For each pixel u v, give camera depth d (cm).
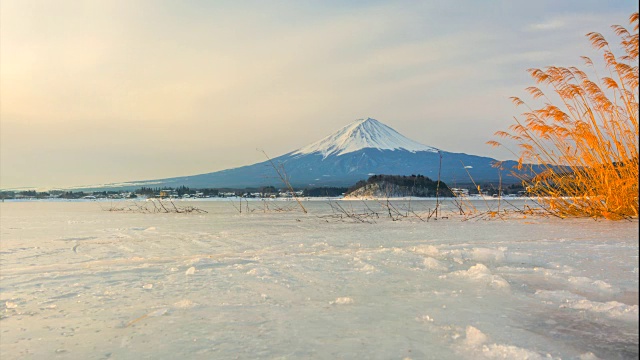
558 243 509
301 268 370
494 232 663
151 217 1445
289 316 228
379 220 1050
